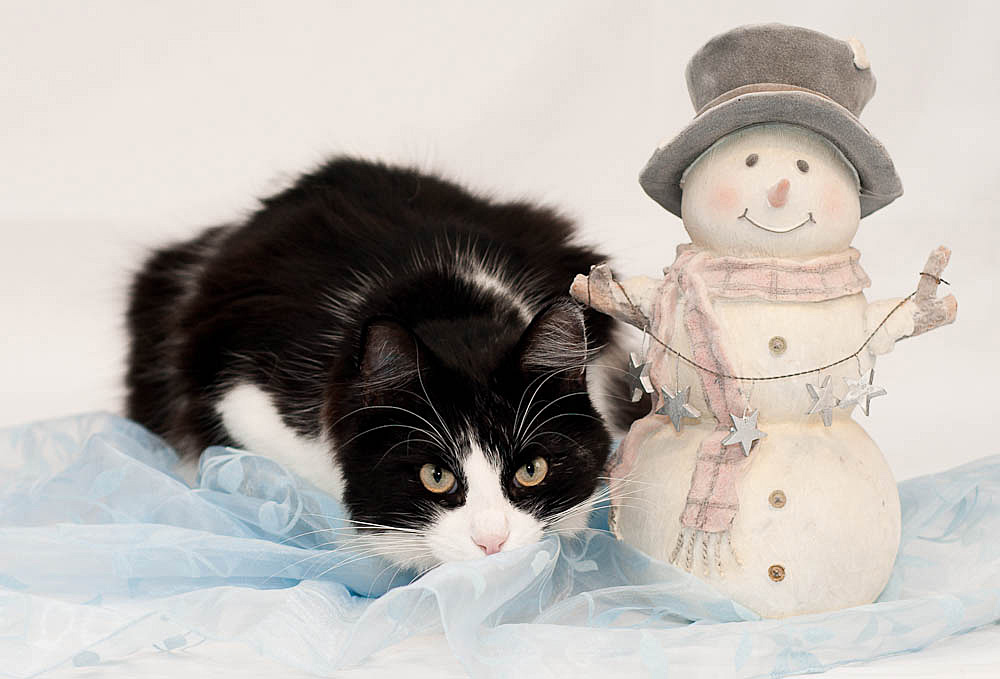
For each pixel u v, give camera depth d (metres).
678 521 0.90
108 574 0.92
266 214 1.14
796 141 0.91
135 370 1.15
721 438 0.90
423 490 0.91
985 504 0.96
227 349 1.04
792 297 0.89
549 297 1.04
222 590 0.88
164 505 0.97
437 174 1.21
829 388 0.89
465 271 1.03
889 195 0.93
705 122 0.90
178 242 1.22
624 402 1.09
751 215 0.90
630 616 0.92
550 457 0.92
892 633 0.87
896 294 1.35
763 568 0.89
